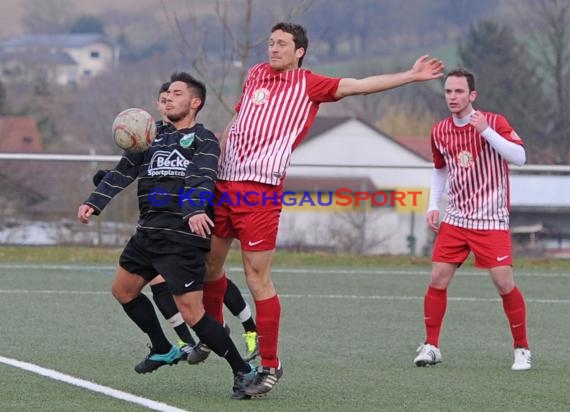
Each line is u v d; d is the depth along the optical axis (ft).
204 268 50.80
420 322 78.13
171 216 50.03
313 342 68.59
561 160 228.43
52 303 82.69
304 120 51.01
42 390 51.03
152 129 51.24
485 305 88.02
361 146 199.72
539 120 233.35
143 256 51.01
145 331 52.49
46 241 123.24
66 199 124.26
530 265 117.50
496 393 52.44
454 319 80.38
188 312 50.19
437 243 62.08
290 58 51.55
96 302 83.56
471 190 61.05
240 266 110.01
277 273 106.52
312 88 50.90
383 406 48.85
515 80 236.63
